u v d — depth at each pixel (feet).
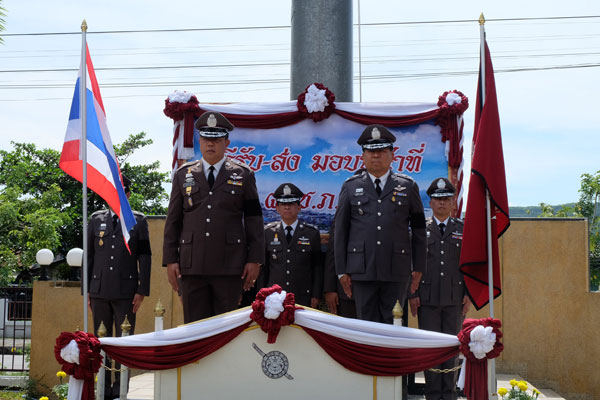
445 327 24.12
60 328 38.14
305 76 27.76
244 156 26.25
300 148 26.12
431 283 23.72
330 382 17.34
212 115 19.71
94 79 20.85
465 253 19.15
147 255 25.50
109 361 24.53
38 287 38.40
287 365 17.43
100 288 25.05
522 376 34.60
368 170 20.97
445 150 25.77
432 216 24.75
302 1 28.07
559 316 34.73
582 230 34.94
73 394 17.48
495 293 19.27
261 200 26.17
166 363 17.67
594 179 89.04
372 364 17.28
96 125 20.70
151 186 115.65
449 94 25.80
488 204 19.17
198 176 19.61
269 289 17.49
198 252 19.12
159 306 18.15
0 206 73.72
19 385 39.52
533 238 35.12
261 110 26.25
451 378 22.68
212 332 17.58
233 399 17.56
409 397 24.95
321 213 25.96
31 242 75.87
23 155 108.68
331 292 24.50
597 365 34.04
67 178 108.17
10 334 71.10
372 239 20.01
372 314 20.24
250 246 19.61
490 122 19.30
